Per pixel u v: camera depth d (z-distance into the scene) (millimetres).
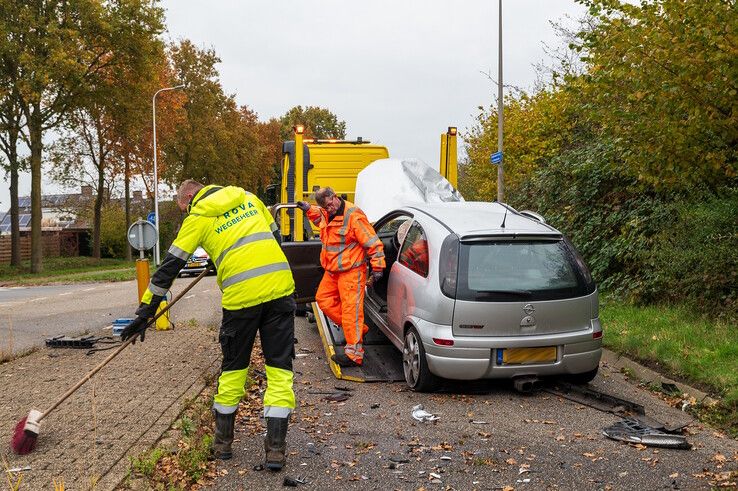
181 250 4430
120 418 5199
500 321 5965
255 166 54969
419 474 4359
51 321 11875
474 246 6180
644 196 11617
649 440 4875
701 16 7484
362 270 7039
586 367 6238
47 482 3982
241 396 4648
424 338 6117
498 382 6699
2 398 5852
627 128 8891
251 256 4480
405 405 5941
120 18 30078
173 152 46688
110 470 4176
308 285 7758
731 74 7422
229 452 4621
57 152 37219
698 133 8141
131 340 4613
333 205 6957
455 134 11328
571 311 6117
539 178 16219
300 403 6023
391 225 8242
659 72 8008
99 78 32125
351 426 5348
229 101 50875
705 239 9086
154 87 36594
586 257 12398
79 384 4582
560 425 5363
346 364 7145
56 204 46281
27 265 36062
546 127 17750
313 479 4289
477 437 5078
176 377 6516
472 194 29250
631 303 9891
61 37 29281
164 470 4254
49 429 4945
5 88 29656
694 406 5770
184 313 12055
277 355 4551
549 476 4320
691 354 6770
